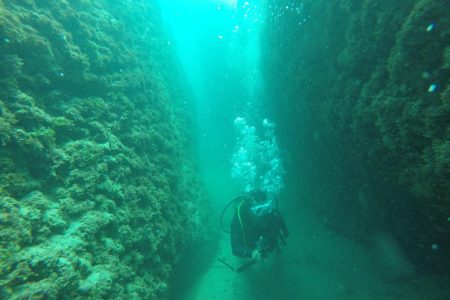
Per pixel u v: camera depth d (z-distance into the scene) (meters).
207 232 5.67
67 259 2.12
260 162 10.21
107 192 2.88
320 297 4.21
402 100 2.55
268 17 6.71
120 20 4.74
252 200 4.56
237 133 13.60
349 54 3.52
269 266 5.20
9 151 2.22
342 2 3.64
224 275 5.09
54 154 2.52
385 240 4.37
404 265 4.05
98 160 2.94
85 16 3.72
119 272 2.61
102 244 2.59
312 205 6.62
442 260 3.44
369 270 4.39
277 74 6.97
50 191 2.41
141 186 3.53
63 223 2.32
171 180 4.49
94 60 3.55
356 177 4.46
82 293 2.12
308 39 4.88
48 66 2.88
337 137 4.35
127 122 3.74
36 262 1.93
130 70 4.30
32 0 2.96
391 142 2.76
